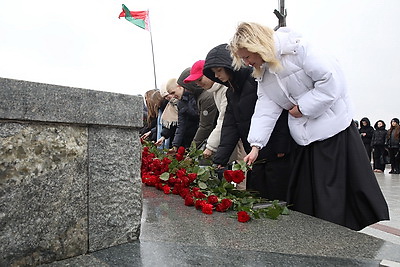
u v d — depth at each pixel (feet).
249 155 7.44
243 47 6.78
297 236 5.27
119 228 4.74
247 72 8.34
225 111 9.08
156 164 9.37
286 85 7.23
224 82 8.39
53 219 4.11
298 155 7.55
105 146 4.63
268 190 8.39
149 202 7.45
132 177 4.92
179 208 6.90
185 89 11.89
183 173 8.32
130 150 4.91
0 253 3.68
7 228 3.74
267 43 6.70
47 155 4.06
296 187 7.58
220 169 9.17
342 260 4.34
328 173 6.93
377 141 33.99
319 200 6.82
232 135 8.86
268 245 4.83
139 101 4.97
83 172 4.40
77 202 4.33
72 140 4.29
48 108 3.99
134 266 4.01
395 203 15.02
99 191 4.55
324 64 6.70
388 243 5.01
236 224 5.85
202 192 7.79
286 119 7.99
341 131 7.04
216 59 7.93
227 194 7.65
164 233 5.26
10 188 3.76
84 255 4.35
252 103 8.34
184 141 12.91
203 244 4.80
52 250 4.10
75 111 4.23
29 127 3.91
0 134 3.69
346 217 6.89
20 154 3.84
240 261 4.23
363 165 6.87
